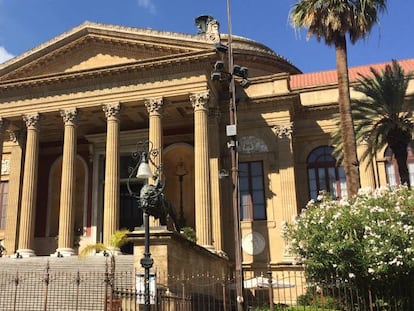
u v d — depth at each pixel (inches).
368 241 751.1
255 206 1330.0
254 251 1289.4
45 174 1557.6
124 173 1502.2
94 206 1480.1
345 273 771.4
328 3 1032.2
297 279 1185.4
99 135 1505.9
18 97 1341.0
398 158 1047.6
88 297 815.1
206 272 965.2
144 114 1390.3
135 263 724.0
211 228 1147.9
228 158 1350.9
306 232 840.3
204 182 1155.9
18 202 1414.9
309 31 1064.8
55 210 1536.7
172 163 1528.1
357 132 1079.0
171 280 720.3
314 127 1430.9
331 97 1444.4
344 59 1016.2
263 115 1369.3
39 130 1325.0
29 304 827.4
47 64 1346.0
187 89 1229.7
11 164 1448.1
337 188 1392.7
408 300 759.7
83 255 1031.0
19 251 1228.5
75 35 1325.0
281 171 1317.7
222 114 1381.6
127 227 1488.7
